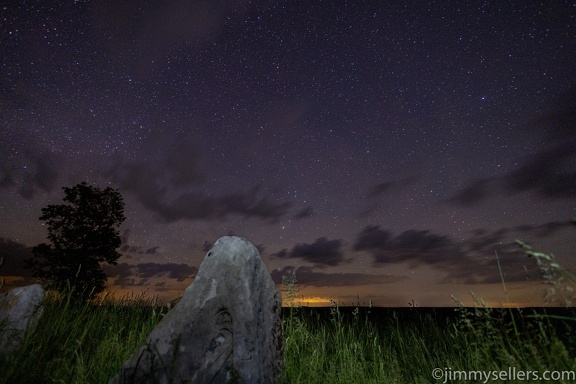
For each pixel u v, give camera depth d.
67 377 3.30
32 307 4.09
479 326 3.25
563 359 2.74
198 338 3.02
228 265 3.43
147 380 2.82
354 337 4.81
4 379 3.10
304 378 3.83
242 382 2.92
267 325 3.53
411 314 5.85
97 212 14.65
